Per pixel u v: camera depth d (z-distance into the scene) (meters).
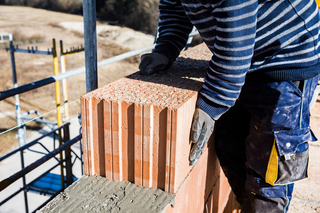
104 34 23.64
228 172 1.72
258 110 1.32
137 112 1.03
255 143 1.38
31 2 29.14
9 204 6.18
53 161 7.66
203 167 1.49
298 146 1.31
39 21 24.86
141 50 2.52
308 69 1.18
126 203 1.02
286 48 1.17
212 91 1.11
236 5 0.94
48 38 21.61
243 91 1.36
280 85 1.23
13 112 12.23
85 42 1.43
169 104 1.01
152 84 1.25
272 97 1.25
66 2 28.66
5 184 1.80
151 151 1.06
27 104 12.99
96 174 1.18
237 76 1.05
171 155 1.04
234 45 1.00
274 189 1.40
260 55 1.23
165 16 1.50
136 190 1.09
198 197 1.48
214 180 1.81
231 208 2.59
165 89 1.19
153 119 1.02
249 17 0.96
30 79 16.12
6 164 7.77
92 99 1.08
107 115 1.07
